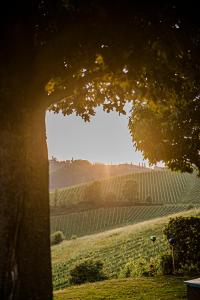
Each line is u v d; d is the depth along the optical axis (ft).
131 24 20.20
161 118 48.03
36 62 20.92
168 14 20.12
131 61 21.53
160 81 25.88
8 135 19.07
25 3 19.61
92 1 18.54
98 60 27.40
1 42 19.22
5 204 18.47
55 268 134.21
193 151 48.80
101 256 138.31
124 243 153.89
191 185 467.93
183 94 29.84
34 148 20.08
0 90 19.17
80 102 32.40
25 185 19.24
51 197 494.18
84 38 21.13
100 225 321.52
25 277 18.38
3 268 17.93
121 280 48.14
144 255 121.70
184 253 52.54
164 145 49.52
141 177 530.27
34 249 18.97
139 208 352.08
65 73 23.71
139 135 50.39
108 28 20.12
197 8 19.98
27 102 20.20
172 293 37.22
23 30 19.86
